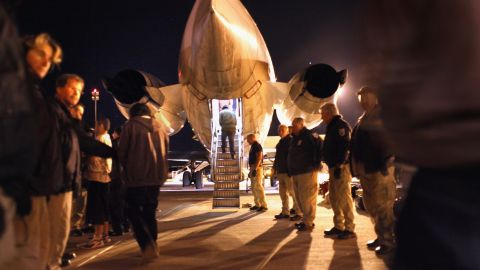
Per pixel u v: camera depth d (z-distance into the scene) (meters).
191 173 23.36
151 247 6.22
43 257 3.63
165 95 12.48
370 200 6.12
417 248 1.59
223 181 12.73
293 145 8.37
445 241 1.50
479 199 1.45
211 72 10.32
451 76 1.39
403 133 1.53
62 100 4.92
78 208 8.32
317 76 12.16
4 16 2.27
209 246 7.15
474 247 1.45
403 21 1.46
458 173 1.50
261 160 12.05
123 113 12.59
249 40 10.76
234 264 5.84
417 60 1.45
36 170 3.51
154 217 6.42
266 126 13.55
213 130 13.19
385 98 1.56
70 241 8.03
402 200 1.78
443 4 1.39
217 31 9.40
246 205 13.24
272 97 12.22
